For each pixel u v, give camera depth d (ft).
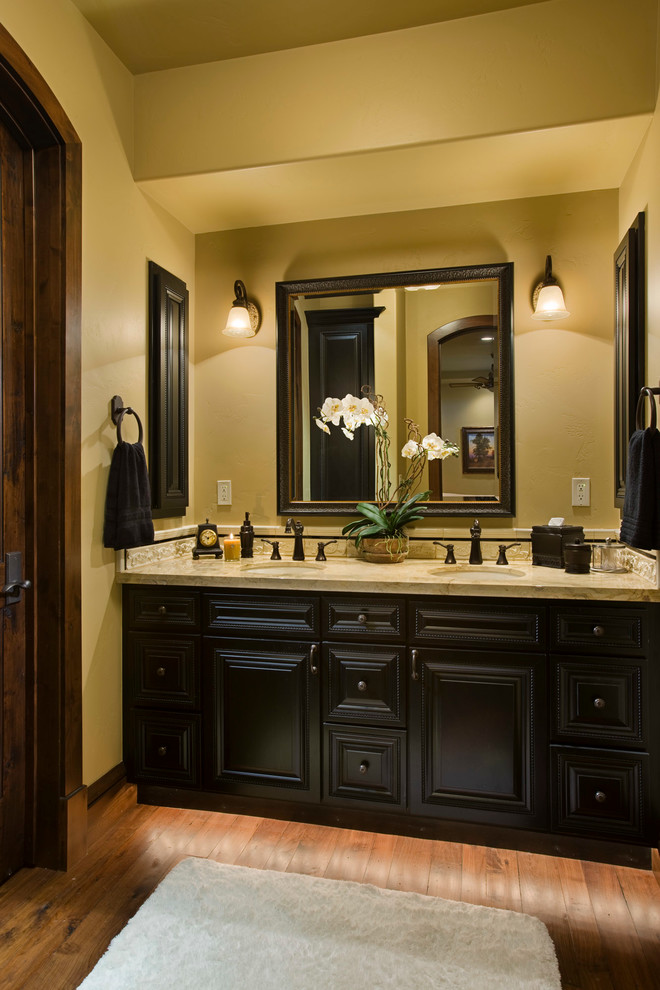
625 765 5.91
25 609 5.97
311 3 6.23
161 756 7.08
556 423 7.89
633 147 6.74
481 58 6.49
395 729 6.47
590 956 4.74
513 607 6.19
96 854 6.15
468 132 6.52
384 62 6.73
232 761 6.90
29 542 5.97
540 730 6.13
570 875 5.79
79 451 6.23
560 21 6.32
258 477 8.81
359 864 5.94
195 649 7.00
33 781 5.92
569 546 6.85
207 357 8.96
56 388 5.94
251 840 6.40
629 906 5.33
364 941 4.83
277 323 8.70
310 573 7.01
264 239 8.79
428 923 5.04
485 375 8.07
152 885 5.65
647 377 6.53
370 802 6.53
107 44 6.86
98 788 6.59
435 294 8.23
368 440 8.43
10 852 5.77
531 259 7.95
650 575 6.21
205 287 8.96
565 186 7.65
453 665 6.34
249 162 7.09
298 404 8.66
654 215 6.21
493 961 4.63
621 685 5.93
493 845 6.31
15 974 4.57
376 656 6.53
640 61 6.16
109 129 6.91
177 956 4.67
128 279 7.29
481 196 7.90
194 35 6.72
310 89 6.93
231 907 5.23
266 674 6.80
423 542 8.21
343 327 8.51
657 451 5.71
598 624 5.98
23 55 5.38
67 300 5.99
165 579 7.00
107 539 6.74
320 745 6.66
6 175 5.70
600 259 7.75
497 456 8.02
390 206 8.17
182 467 8.48
